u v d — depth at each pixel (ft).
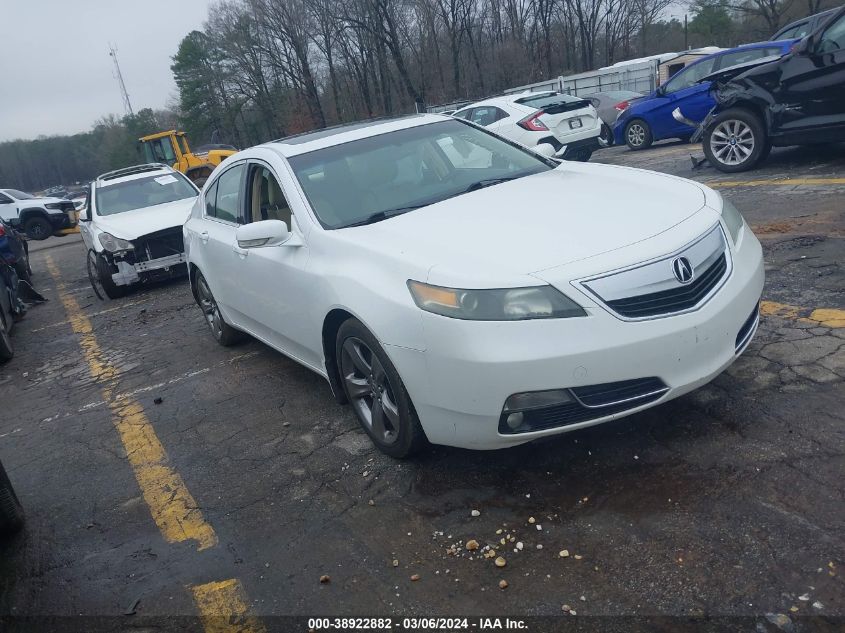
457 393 9.44
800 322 13.64
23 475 14.02
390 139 14.65
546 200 11.66
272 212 14.66
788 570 7.73
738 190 26.14
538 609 7.89
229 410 15.24
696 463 9.85
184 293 29.55
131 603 9.35
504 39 163.73
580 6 169.37
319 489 11.22
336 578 9.03
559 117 41.14
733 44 159.84
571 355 8.92
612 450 10.52
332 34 153.58
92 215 33.45
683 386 9.47
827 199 22.18
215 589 9.29
